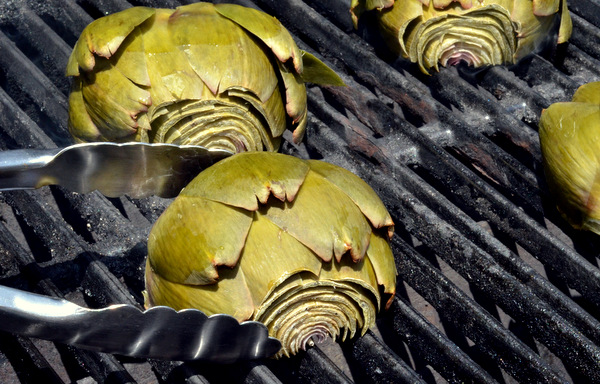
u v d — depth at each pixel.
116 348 1.18
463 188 1.31
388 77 1.36
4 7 1.38
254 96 1.26
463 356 1.23
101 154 1.23
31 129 1.31
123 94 1.25
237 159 1.22
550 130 1.29
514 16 1.34
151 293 1.22
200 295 1.20
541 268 1.33
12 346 1.22
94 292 1.24
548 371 1.22
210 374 1.22
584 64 1.38
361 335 1.23
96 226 1.27
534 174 1.31
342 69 1.39
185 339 1.19
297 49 1.27
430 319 1.30
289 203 1.21
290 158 1.22
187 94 1.25
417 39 1.35
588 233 1.31
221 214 1.21
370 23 1.38
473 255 1.26
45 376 1.21
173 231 1.21
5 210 1.31
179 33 1.26
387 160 1.31
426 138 1.32
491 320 1.24
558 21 1.37
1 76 1.37
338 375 1.21
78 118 1.28
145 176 1.25
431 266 1.26
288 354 1.22
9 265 1.26
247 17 1.26
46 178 1.23
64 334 1.17
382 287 1.23
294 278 1.20
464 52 1.36
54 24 1.41
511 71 1.38
